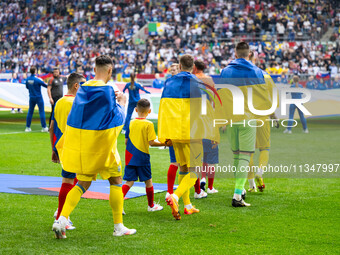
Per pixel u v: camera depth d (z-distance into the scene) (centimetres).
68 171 538
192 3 4319
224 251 499
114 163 548
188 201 671
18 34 4525
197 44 3709
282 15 3994
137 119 676
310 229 583
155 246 515
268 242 531
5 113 2670
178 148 662
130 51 3741
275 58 3494
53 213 655
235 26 3878
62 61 3909
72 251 496
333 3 4003
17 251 494
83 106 528
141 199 762
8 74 3194
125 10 4444
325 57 3384
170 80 659
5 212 657
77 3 4628
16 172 988
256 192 811
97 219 630
